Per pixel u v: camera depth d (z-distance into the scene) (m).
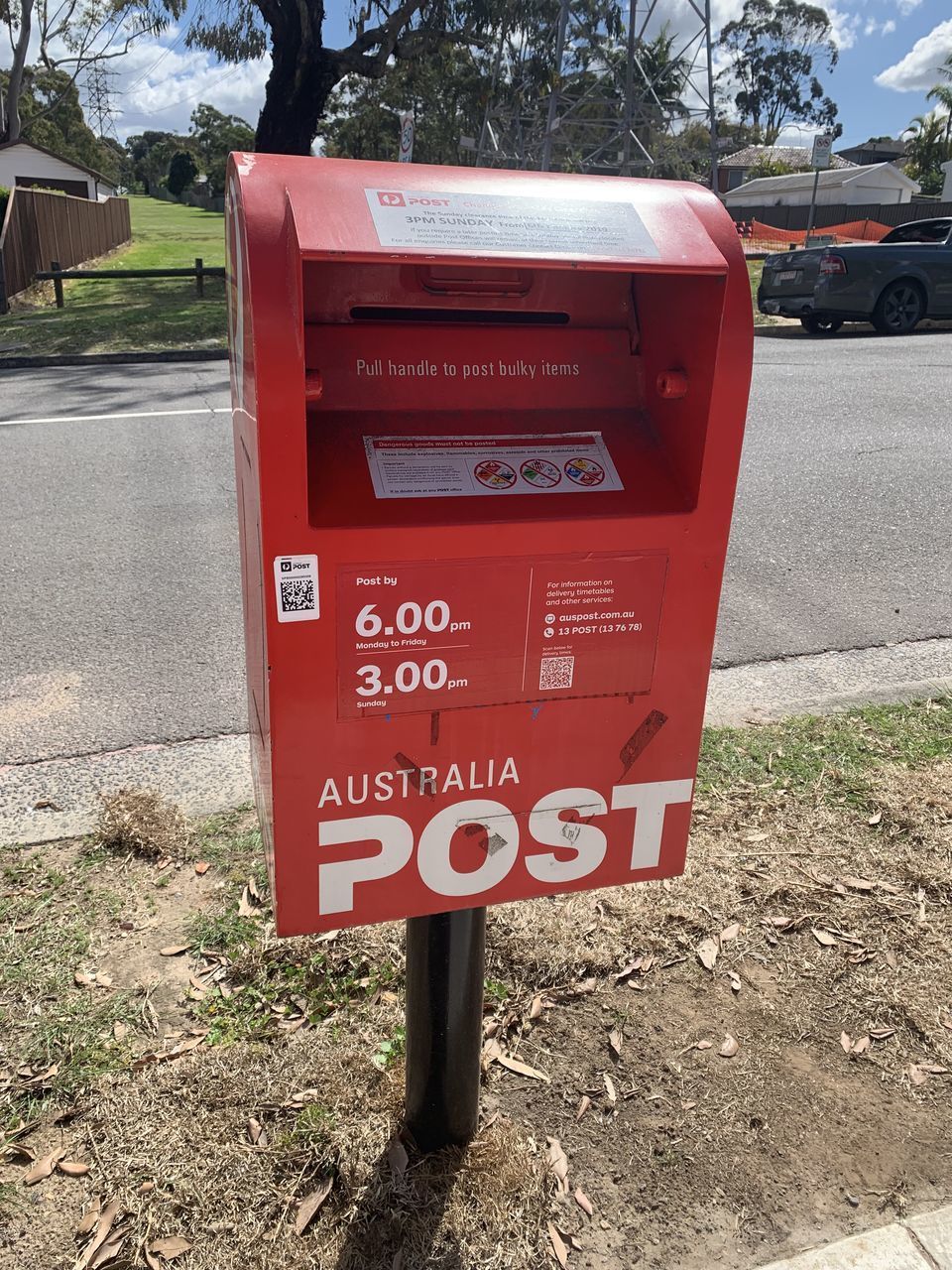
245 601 1.95
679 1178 1.89
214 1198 1.78
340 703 1.46
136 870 2.63
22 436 7.36
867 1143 1.96
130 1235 1.72
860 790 3.02
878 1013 2.26
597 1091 2.06
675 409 1.54
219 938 2.39
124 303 14.84
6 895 2.53
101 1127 1.90
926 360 10.59
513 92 19.78
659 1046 2.18
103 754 3.21
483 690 1.53
